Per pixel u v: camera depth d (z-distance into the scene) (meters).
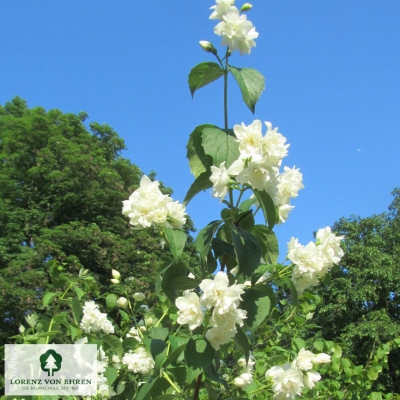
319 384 3.92
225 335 1.88
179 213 2.16
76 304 3.47
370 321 16.86
